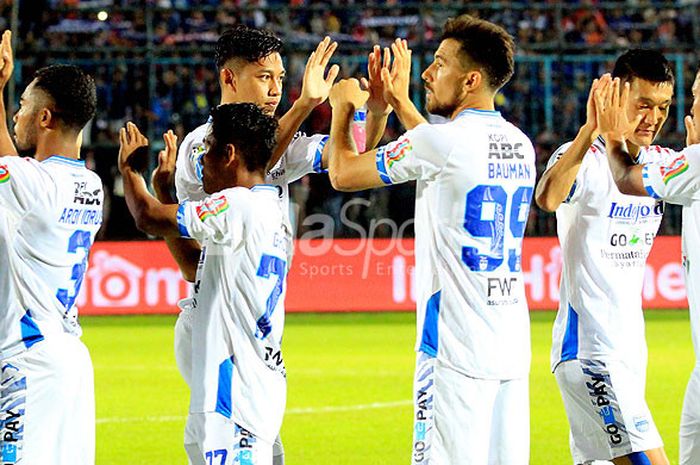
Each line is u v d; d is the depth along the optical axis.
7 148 12.02
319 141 14.14
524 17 51.19
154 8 46.00
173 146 13.40
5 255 11.86
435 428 12.13
